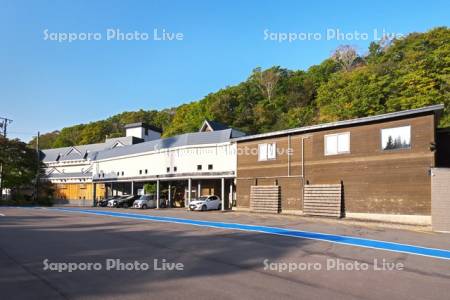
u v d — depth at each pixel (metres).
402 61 52.28
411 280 9.09
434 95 41.78
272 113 66.69
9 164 54.66
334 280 8.93
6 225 20.28
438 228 18.86
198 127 63.25
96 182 52.41
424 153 21.64
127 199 44.53
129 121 98.38
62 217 26.12
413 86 44.38
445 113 40.25
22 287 8.04
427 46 55.22
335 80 59.47
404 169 22.36
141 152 45.28
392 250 13.12
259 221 22.80
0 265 10.12
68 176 63.16
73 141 99.25
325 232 17.53
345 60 78.38
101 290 7.85
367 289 8.21
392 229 19.20
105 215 28.30
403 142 22.64
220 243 14.12
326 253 12.36
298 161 28.41
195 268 9.97
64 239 14.94
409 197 21.97
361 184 24.34
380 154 23.58
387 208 22.86
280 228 19.02
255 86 76.94
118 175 48.72
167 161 41.59
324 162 26.62
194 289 7.98
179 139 41.25
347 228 19.25
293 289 8.10
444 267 10.62
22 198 56.59
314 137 27.50
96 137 94.56
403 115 22.58
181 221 22.80
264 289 8.06
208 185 41.75
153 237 15.61
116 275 9.12
